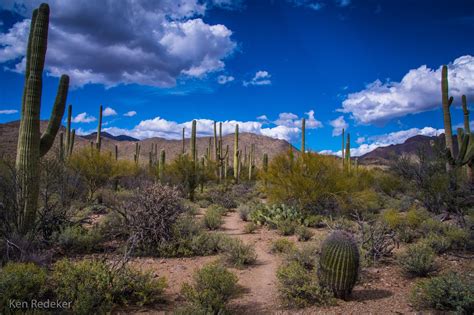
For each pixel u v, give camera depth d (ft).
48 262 22.26
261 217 45.78
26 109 26.07
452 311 16.06
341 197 46.47
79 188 44.01
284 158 50.98
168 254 27.27
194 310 14.99
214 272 18.72
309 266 24.45
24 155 25.58
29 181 25.29
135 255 26.81
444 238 28.76
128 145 392.88
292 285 18.65
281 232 38.75
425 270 22.04
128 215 30.32
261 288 20.76
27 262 20.34
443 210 43.06
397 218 34.06
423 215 37.37
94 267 17.74
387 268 24.11
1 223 23.61
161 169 76.07
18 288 15.23
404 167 60.18
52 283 18.30
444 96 48.60
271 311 17.16
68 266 18.01
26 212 25.07
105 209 44.55
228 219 51.44
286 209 46.14
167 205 29.07
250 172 121.60
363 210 47.83
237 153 107.86
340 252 18.13
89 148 64.64
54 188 35.91
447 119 48.14
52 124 28.99
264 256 29.01
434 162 52.37
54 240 26.48
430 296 17.10
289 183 48.78
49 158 34.09
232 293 18.60
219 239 30.48
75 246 26.73
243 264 26.20
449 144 47.67
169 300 18.19
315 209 48.47
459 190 41.52
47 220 27.81
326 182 47.44
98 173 60.80
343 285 18.16
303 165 49.08
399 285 20.76
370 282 21.40
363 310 17.03
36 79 26.53
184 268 24.30
